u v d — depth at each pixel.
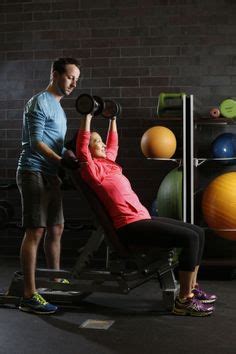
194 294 2.92
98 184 2.73
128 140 4.52
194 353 2.20
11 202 4.66
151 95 4.48
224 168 4.34
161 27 4.45
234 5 4.35
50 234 3.04
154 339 2.39
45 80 4.64
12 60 4.66
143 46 4.48
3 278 3.73
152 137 3.88
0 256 4.59
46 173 2.84
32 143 2.73
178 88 4.44
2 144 4.70
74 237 4.59
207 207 3.75
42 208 2.82
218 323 2.64
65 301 2.99
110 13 4.51
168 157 3.92
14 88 4.67
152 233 2.66
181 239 2.63
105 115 3.06
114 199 2.73
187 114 3.68
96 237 2.86
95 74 4.55
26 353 2.21
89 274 2.88
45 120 2.82
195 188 4.34
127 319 2.71
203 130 4.36
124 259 2.80
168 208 3.81
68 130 4.62
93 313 2.82
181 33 4.42
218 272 3.95
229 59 4.37
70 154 2.61
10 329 2.54
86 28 4.55
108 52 4.53
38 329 2.54
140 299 3.14
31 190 2.79
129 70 4.50
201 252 2.83
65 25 4.59
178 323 2.64
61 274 2.91
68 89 2.91
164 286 2.88
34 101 2.80
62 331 2.51
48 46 4.62
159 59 4.46
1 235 4.67
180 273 2.71
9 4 4.66
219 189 3.71
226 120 3.95
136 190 4.51
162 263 2.83
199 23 4.39
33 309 2.79
